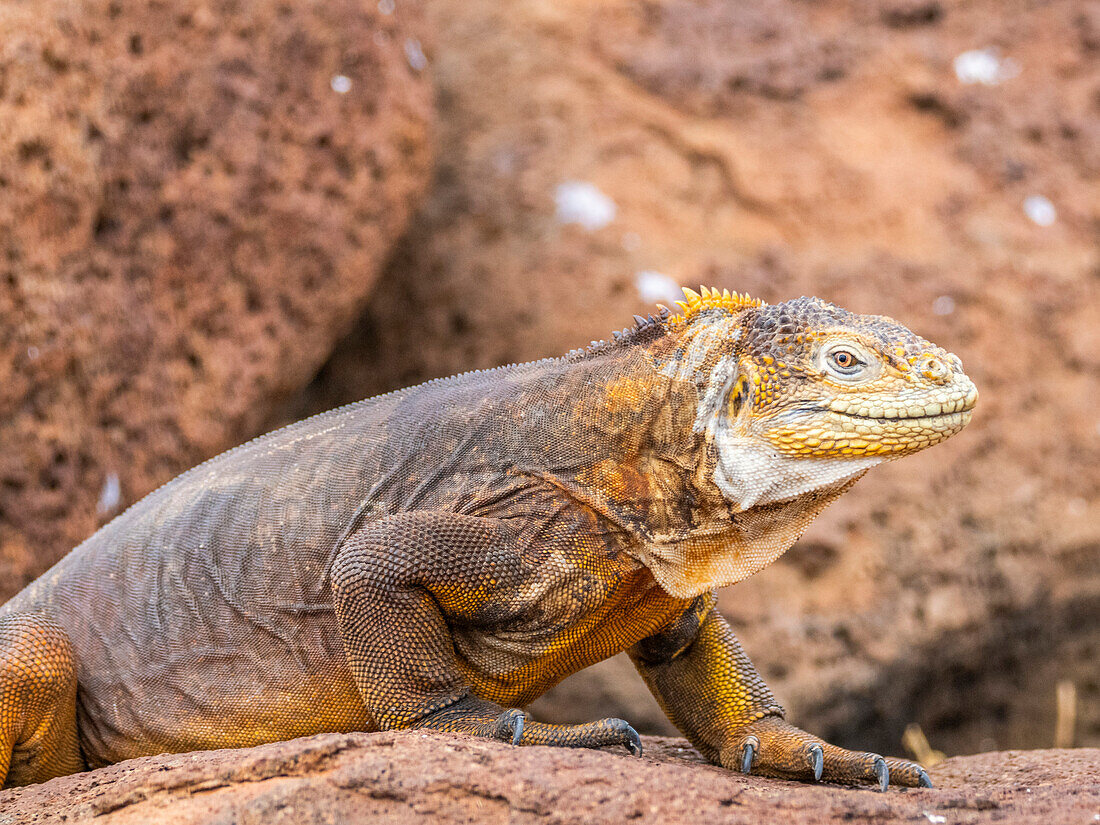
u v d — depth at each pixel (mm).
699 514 5727
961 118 16094
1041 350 14719
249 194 11328
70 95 9953
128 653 6227
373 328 14828
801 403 5480
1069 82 16562
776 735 5984
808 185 15164
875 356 5469
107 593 6344
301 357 11953
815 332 5543
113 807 4730
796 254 14695
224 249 11195
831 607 12797
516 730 5168
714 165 15281
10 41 9508
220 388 11125
